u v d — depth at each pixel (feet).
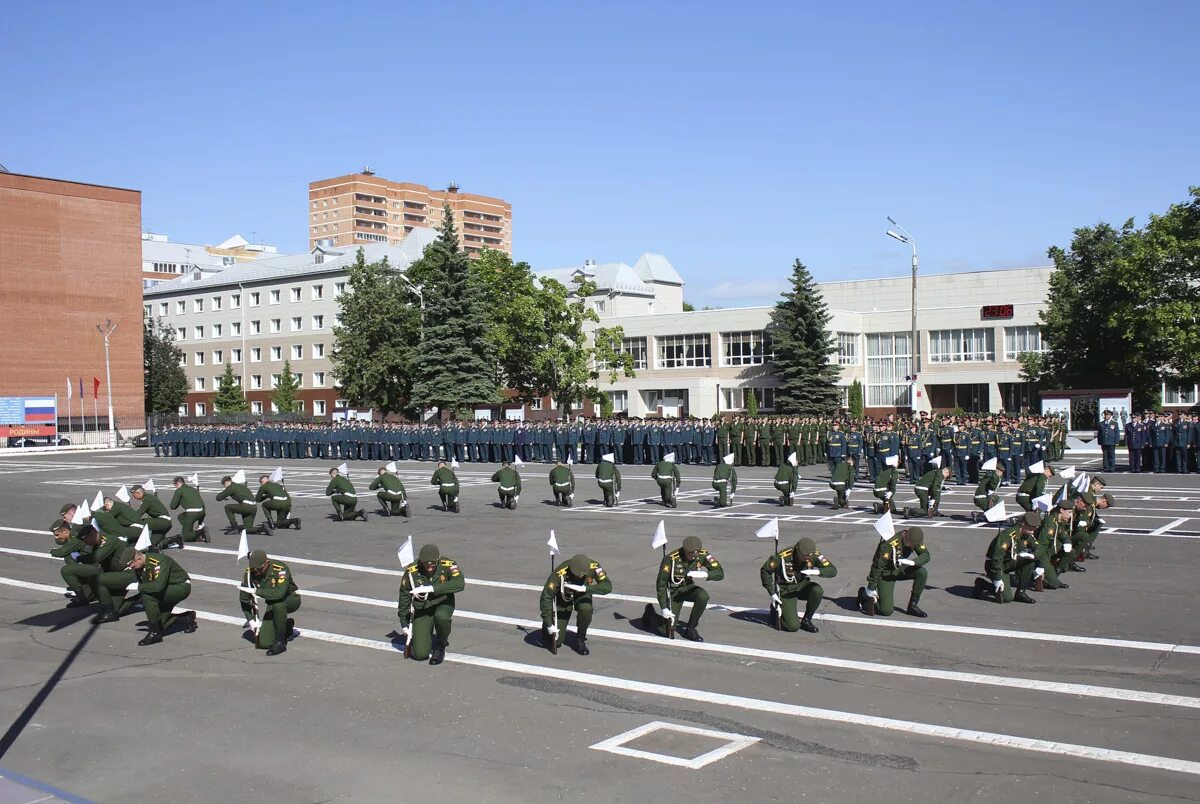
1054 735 30.83
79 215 267.39
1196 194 159.53
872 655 40.73
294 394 306.55
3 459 210.59
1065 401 150.71
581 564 41.22
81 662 42.86
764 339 248.73
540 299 213.25
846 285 285.23
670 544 70.69
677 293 375.66
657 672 38.91
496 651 42.86
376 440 176.45
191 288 350.23
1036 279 257.55
